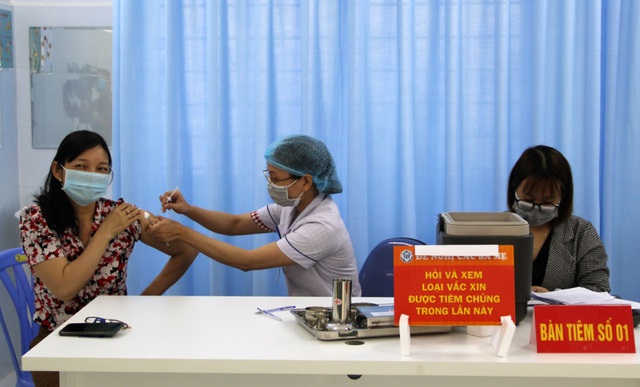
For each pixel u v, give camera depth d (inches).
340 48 110.3
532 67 109.2
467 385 60.0
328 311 68.6
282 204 89.8
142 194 111.2
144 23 109.8
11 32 121.1
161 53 110.7
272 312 72.1
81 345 60.3
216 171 109.4
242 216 102.0
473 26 110.1
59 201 81.0
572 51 109.0
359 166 108.9
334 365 56.2
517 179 83.0
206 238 86.2
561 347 58.9
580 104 109.8
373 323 62.3
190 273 113.5
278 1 110.3
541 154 82.7
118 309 73.6
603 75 111.7
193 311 72.9
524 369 56.1
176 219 110.7
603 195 111.7
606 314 59.5
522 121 112.1
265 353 58.1
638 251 112.0
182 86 111.0
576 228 88.7
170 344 60.7
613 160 110.9
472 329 64.1
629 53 109.5
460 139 110.8
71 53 122.2
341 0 109.7
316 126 109.7
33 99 123.3
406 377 60.1
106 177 80.8
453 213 70.9
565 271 87.4
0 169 118.2
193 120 112.7
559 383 59.6
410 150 110.0
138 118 109.6
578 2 108.7
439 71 111.7
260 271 110.6
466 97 111.2
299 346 60.2
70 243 81.8
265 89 109.0
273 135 112.3
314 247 86.4
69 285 77.3
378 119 112.0
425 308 60.1
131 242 86.4
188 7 110.7
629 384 59.1
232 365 56.4
